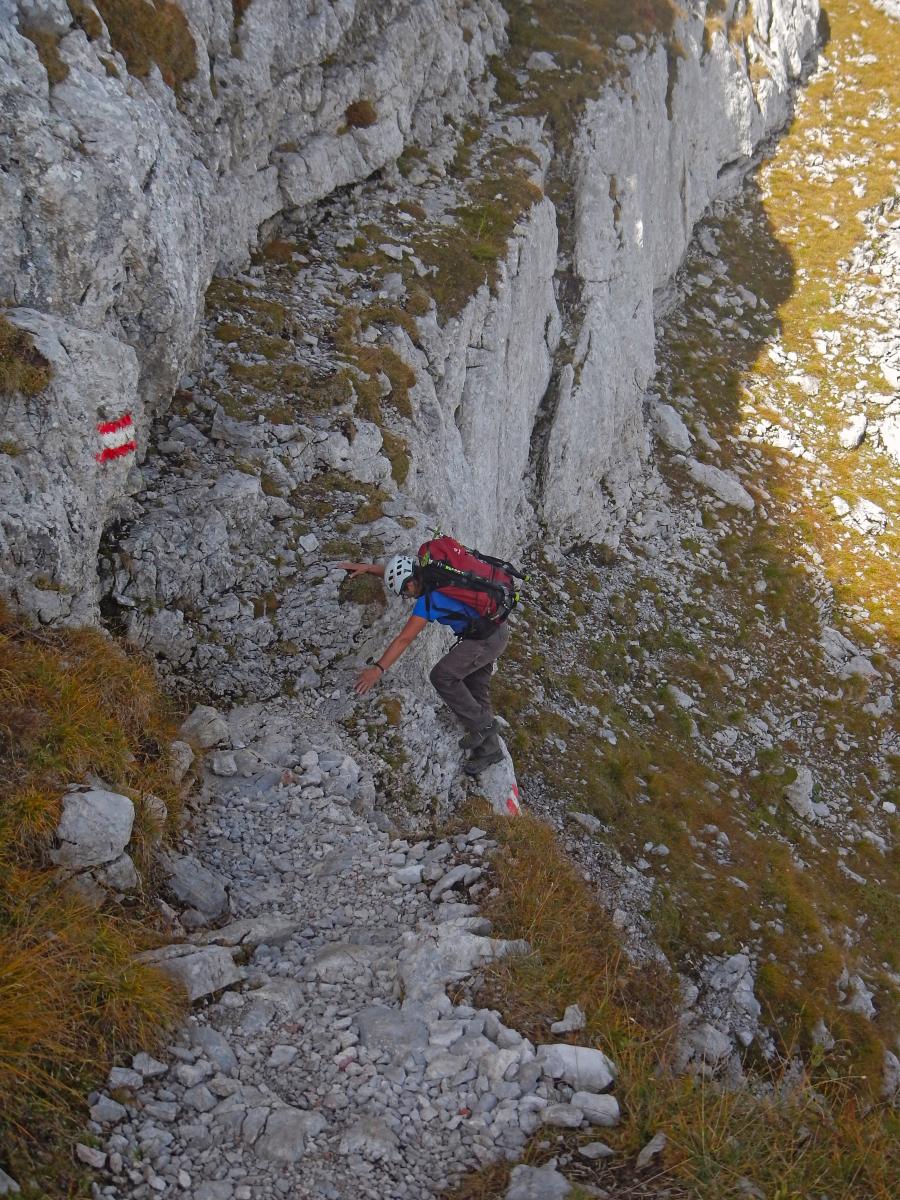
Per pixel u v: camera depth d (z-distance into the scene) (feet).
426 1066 15.94
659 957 39.86
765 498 74.33
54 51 25.09
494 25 67.36
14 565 21.11
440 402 45.60
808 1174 14.85
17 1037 13.51
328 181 47.11
